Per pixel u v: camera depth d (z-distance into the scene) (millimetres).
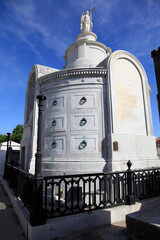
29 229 4012
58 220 4219
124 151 9078
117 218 5023
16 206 5848
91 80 10141
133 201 5535
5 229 4617
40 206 4102
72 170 8828
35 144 10742
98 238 4059
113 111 9391
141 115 10750
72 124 9734
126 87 10477
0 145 19375
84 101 9891
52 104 10586
